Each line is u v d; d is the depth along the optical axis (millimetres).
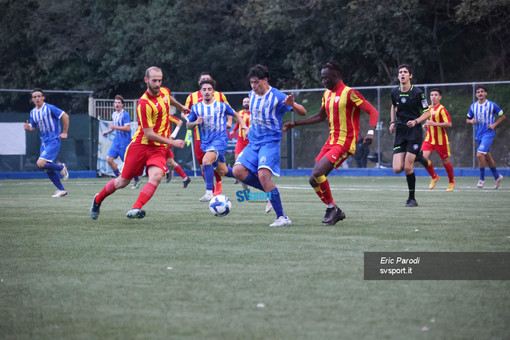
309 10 96188
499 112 48250
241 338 9812
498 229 22672
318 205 33438
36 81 117562
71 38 112938
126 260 16312
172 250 17906
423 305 11719
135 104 76188
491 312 11258
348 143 24031
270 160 23328
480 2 80062
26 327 10461
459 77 97188
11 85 121562
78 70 114562
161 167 24703
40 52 115438
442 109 44531
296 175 76250
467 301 12016
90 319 10875
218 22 107812
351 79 101062
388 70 96312
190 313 11195
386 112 73375
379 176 72562
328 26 96562
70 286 13320
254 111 23484
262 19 95062
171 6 106062
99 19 113812
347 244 18938
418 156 33344
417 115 33406
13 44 120125
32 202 36250
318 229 22641
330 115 24078
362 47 96312
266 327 10359
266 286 13234
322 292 12703
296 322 10633
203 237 20547
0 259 16516
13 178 70562
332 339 9750
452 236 20719
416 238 20219
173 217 27109
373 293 12633
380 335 9945
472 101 71438
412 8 88625
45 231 22234
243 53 105438
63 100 113188
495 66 95438
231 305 11719
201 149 36969
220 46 104312
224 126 36469
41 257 16812
